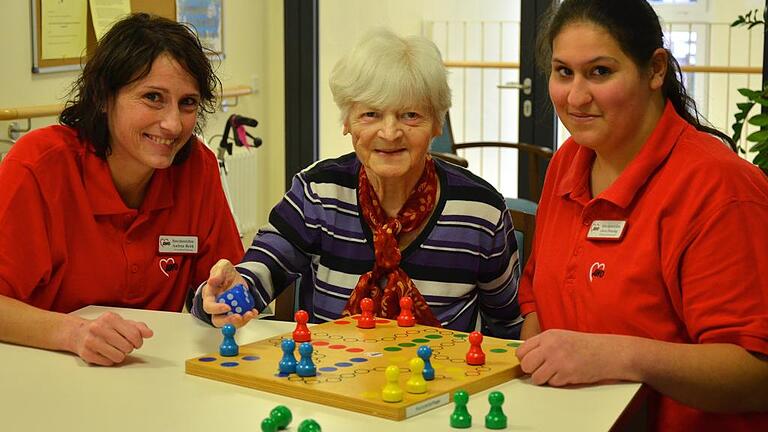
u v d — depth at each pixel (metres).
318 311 1.87
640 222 1.55
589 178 1.67
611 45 1.51
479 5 4.92
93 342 1.50
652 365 1.38
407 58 1.71
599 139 1.56
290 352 1.39
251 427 1.23
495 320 1.95
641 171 1.55
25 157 1.81
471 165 5.12
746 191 1.48
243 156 4.70
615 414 1.26
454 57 5.02
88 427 1.23
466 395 1.22
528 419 1.25
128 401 1.33
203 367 1.43
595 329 1.58
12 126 3.34
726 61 4.48
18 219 1.76
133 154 1.84
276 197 5.24
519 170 4.76
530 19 4.61
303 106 5.13
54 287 1.85
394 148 1.74
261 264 1.84
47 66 3.48
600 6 1.52
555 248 1.69
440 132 1.81
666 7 4.54
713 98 4.53
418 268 1.82
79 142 1.88
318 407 1.29
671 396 1.43
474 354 1.43
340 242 1.85
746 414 1.52
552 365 1.37
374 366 1.41
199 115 2.00
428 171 1.83
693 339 1.51
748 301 1.44
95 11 3.64
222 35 4.64
